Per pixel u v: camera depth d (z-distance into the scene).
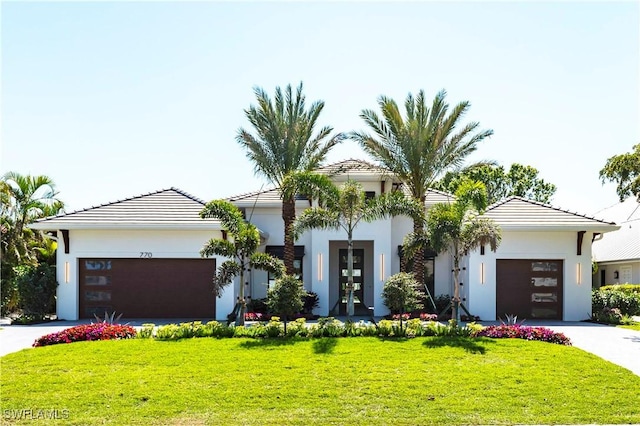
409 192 25.27
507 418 9.02
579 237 22.36
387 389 10.48
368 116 23.77
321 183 18.36
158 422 8.82
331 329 16.27
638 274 31.39
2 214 24.48
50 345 15.01
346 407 9.53
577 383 10.94
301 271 25.14
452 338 15.55
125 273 22.23
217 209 18.06
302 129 24.05
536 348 14.09
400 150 23.75
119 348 14.18
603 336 17.50
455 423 8.80
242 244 17.92
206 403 9.73
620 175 24.72
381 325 16.30
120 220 21.94
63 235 22.02
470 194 18.53
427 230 18.28
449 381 10.98
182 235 22.14
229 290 21.97
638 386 10.80
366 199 19.55
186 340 15.40
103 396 10.10
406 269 24.11
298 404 9.69
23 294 21.61
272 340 15.40
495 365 12.28
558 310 22.52
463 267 23.36
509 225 21.95
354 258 26.50
